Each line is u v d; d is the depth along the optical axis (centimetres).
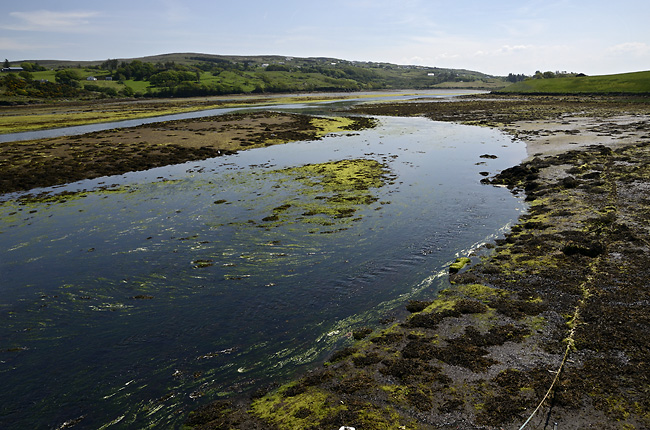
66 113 9650
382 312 1424
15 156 4278
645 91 9694
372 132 5988
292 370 1147
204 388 1092
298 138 5406
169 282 1703
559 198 2488
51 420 1009
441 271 1711
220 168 3772
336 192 2905
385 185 3066
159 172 3681
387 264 1797
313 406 980
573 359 1069
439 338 1221
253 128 6184
